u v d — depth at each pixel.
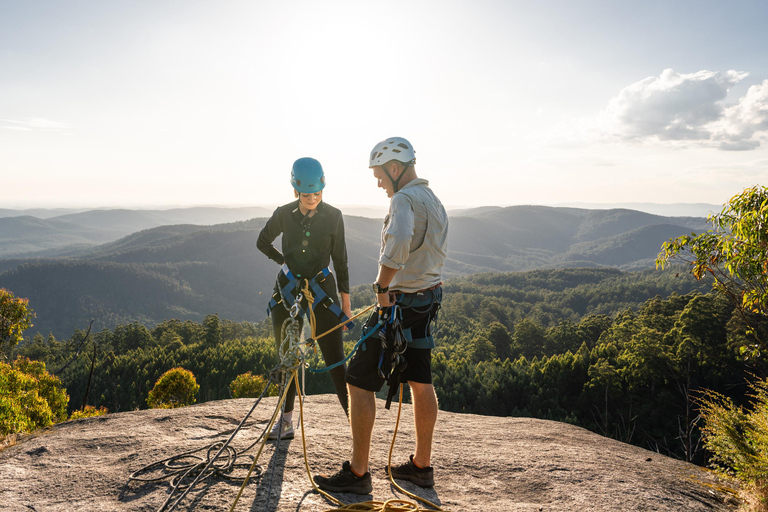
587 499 2.47
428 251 2.35
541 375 53.78
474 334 108.62
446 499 2.43
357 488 2.32
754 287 4.71
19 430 5.04
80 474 2.42
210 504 2.11
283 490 2.29
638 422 40.72
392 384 2.38
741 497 2.74
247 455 2.67
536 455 3.09
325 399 4.24
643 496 2.55
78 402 69.38
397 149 2.44
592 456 3.15
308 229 2.77
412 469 2.53
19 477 2.37
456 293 182.25
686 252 5.14
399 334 2.28
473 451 3.14
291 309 2.62
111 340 102.25
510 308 154.38
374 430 3.39
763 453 2.77
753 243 4.51
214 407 3.71
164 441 2.90
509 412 52.00
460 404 53.62
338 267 2.94
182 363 72.75
